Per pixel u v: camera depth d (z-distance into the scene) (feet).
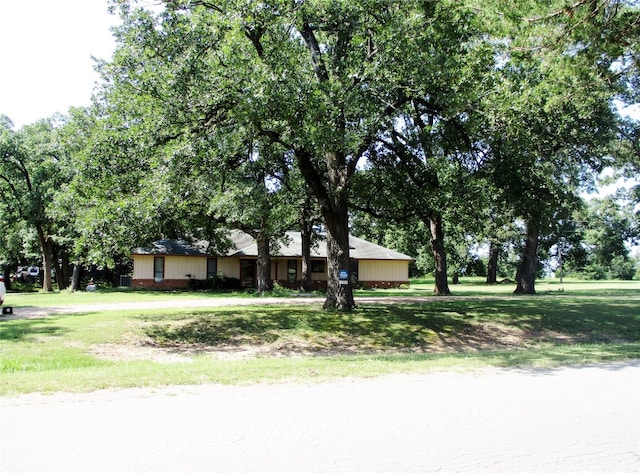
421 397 22.57
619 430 18.53
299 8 47.29
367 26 50.29
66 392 22.08
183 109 45.47
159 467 14.34
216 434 17.12
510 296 98.07
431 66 46.62
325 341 52.26
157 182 46.26
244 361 33.22
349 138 45.75
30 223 130.41
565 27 36.42
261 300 87.66
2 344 43.29
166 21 47.32
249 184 73.00
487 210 81.66
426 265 217.97
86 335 48.57
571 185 94.32
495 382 25.84
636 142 100.27
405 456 15.66
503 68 50.37
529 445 16.88
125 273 168.45
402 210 70.28
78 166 49.65
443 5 44.80
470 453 16.06
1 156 127.34
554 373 28.35
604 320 63.31
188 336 52.03
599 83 39.81
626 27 35.68
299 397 22.16
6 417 18.56
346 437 17.17
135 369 28.45
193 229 101.55
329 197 61.82
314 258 145.28
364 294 107.34
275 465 14.73
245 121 44.50
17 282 183.62
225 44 43.52
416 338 54.13
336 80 48.93
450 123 56.95
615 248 179.32
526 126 54.75
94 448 15.64
